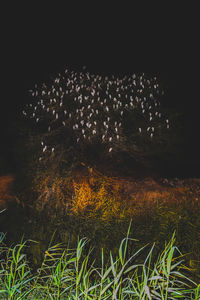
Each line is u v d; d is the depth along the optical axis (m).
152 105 10.02
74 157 6.47
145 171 6.63
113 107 9.16
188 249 3.35
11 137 7.69
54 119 8.67
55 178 5.39
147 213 3.80
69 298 2.53
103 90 10.88
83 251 3.53
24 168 6.03
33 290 2.84
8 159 6.59
